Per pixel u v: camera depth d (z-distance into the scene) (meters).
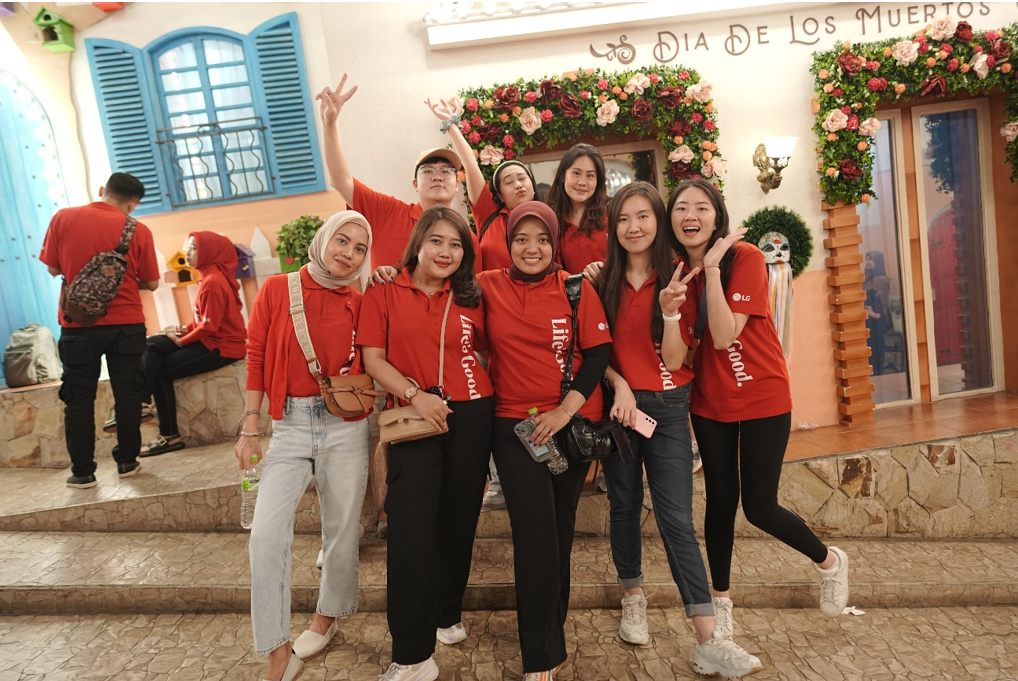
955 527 3.65
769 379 2.47
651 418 2.51
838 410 4.32
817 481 3.58
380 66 3.93
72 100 5.05
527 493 2.33
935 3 4.12
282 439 2.48
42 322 5.00
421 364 2.38
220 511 3.61
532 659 2.32
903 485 3.62
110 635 2.88
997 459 3.65
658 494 2.54
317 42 5.04
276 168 5.09
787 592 3.06
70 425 3.75
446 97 3.96
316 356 2.46
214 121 5.07
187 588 3.02
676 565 2.52
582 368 2.41
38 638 2.87
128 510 3.59
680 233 2.54
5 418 4.38
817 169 4.19
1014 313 4.59
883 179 4.59
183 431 4.50
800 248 4.19
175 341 4.32
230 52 5.04
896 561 3.33
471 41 3.86
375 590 3.02
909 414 4.37
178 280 4.96
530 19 3.86
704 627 2.47
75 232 3.63
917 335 4.69
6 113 4.82
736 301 2.42
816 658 2.68
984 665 2.62
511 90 3.83
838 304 4.22
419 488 2.35
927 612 3.04
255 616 2.35
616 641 2.78
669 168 4.07
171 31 4.97
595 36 4.00
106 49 4.96
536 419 2.34
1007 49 3.98
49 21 4.74
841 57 3.98
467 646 2.75
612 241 2.54
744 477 2.54
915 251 4.64
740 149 4.16
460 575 2.69
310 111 5.08
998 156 4.54
